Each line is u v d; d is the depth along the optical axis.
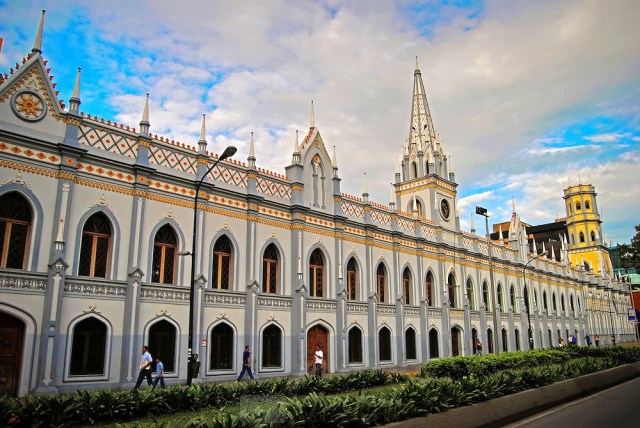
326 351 32.47
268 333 28.98
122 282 22.39
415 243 42.22
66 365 20.20
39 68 21.17
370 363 35.22
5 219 19.72
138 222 23.42
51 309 19.78
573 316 73.19
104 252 22.56
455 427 13.26
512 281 57.03
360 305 35.50
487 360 25.84
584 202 101.75
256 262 28.77
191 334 20.59
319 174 34.34
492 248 54.22
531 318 59.88
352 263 36.19
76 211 21.59
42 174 20.70
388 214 40.06
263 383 18.91
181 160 25.95
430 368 25.17
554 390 19.38
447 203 49.09
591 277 83.88
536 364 29.55
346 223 35.59
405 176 50.53
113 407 14.45
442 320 43.47
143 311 22.97
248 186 29.05
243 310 27.48
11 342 19.06
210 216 26.80
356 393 19.45
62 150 21.22
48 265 20.08
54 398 13.69
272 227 30.28
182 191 25.64
